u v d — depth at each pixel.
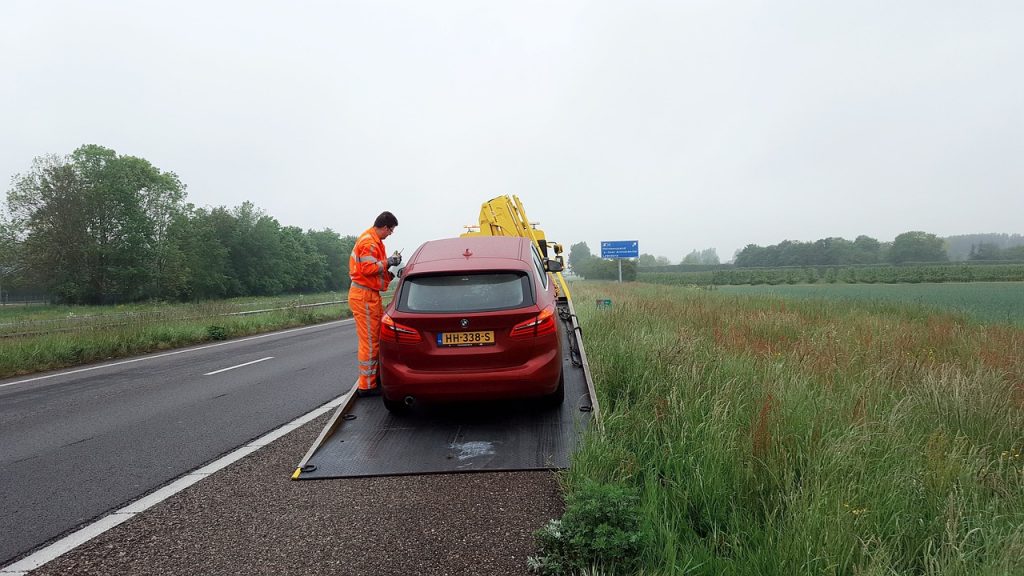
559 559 2.95
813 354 7.47
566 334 7.74
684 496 3.49
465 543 3.29
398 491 4.11
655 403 5.14
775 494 3.50
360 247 6.36
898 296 28.36
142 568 3.14
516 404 5.88
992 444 4.52
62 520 3.83
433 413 5.79
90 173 56.16
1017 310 18.75
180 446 5.56
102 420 6.78
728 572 2.76
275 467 4.80
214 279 73.56
